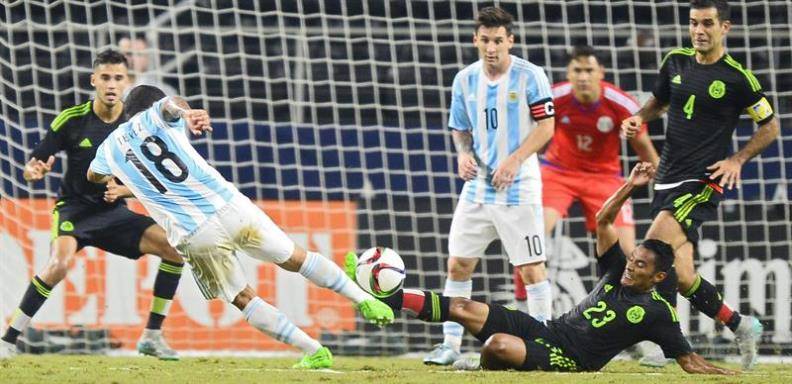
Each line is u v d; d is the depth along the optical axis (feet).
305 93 130.62
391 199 117.70
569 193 103.86
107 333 108.88
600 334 75.97
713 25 81.41
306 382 68.18
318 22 133.59
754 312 114.62
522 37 123.34
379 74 130.82
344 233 116.57
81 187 88.22
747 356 85.35
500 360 75.77
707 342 110.63
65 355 102.12
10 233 108.99
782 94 123.03
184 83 129.80
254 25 134.00
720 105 82.84
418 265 116.98
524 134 88.33
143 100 76.38
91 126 87.81
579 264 113.91
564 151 103.35
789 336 113.39
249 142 117.08
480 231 90.63
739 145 118.11
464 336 113.91
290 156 117.60
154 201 74.13
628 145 121.29
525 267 89.51
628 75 129.80
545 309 89.45
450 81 130.62
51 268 87.15
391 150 118.42
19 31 128.57
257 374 72.95
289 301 111.45
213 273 74.74
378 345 112.27
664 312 75.92
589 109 101.19
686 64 84.02
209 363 88.53
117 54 87.61
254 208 74.79
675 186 84.23
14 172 111.14
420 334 112.88
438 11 133.39
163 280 90.58
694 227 83.87
